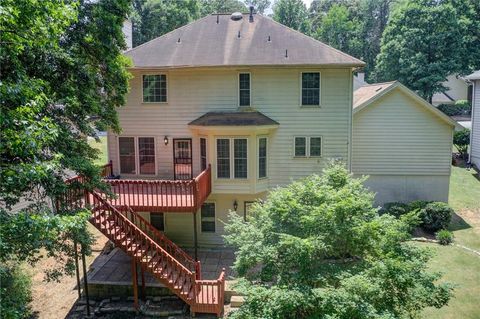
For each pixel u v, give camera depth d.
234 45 17.11
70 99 10.39
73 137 11.55
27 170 7.46
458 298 11.95
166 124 17.09
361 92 23.70
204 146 16.67
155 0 46.88
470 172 25.27
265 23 18.31
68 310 12.31
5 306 6.62
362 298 7.34
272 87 16.47
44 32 8.20
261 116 16.39
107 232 12.06
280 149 16.78
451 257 14.84
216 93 16.69
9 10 6.73
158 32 47.50
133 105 17.11
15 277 11.12
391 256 8.12
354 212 8.57
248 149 15.77
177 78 16.75
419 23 38.38
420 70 37.78
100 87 13.45
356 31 60.97
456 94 46.50
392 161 19.59
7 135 7.07
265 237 9.17
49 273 11.70
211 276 13.99
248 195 16.55
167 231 17.17
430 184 19.64
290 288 7.71
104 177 16.48
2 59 7.95
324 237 8.18
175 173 17.28
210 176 15.97
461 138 27.56
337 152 16.67
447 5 37.16
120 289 12.98
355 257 8.92
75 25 12.06
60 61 10.73
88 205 11.21
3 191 8.41
